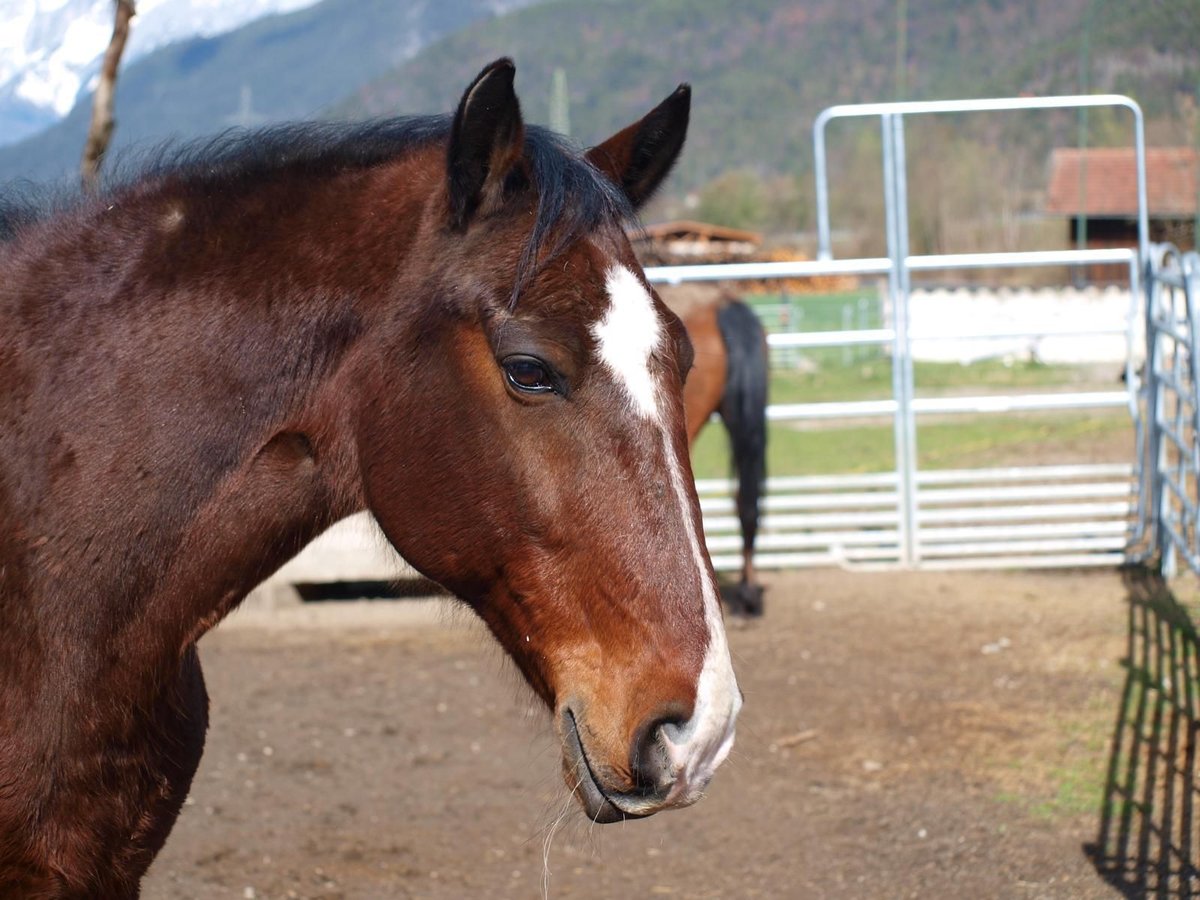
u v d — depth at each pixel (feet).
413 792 13.99
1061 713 15.88
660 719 5.41
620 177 6.92
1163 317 22.12
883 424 45.32
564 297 5.66
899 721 15.96
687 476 5.74
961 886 11.48
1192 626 19.26
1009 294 69.62
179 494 6.07
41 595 5.95
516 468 5.70
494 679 18.11
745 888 11.66
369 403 6.07
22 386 6.16
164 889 11.41
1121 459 32.35
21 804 5.84
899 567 24.16
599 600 5.60
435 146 6.74
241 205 6.42
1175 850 11.83
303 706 16.97
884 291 73.61
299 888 11.57
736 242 106.11
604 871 12.06
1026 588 22.36
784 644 19.51
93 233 6.48
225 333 6.15
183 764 6.71
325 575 20.89
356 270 6.14
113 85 17.42
